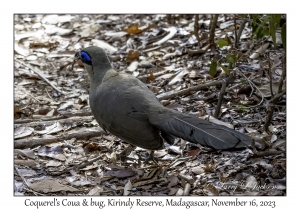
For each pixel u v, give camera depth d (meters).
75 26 19.00
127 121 10.11
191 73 14.54
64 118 13.12
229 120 12.20
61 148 11.71
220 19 17.52
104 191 10.14
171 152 11.34
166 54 15.97
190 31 17.28
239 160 10.64
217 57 14.69
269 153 10.62
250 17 14.45
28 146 11.77
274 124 11.83
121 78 10.86
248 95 13.12
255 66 14.27
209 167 10.41
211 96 13.20
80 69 16.25
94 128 12.36
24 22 19.55
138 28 18.09
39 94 14.73
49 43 17.84
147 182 10.25
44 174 10.80
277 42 15.05
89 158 11.33
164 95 13.44
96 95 10.80
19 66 16.34
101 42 17.58
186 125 9.59
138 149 11.55
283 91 11.21
